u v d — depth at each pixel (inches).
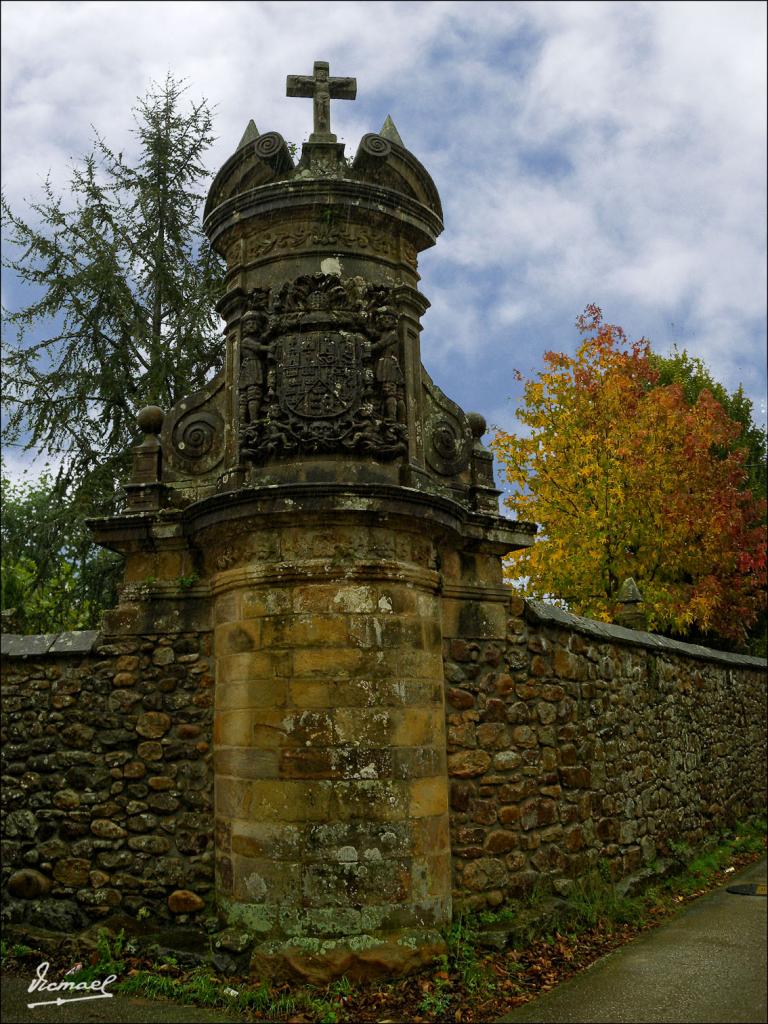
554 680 325.4
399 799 250.2
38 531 527.8
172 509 285.4
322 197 279.7
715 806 466.6
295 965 228.8
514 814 295.6
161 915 264.4
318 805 243.8
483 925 268.8
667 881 363.3
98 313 535.2
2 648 296.0
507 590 313.3
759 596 703.1
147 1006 223.9
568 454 658.2
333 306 274.5
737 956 261.7
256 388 273.1
